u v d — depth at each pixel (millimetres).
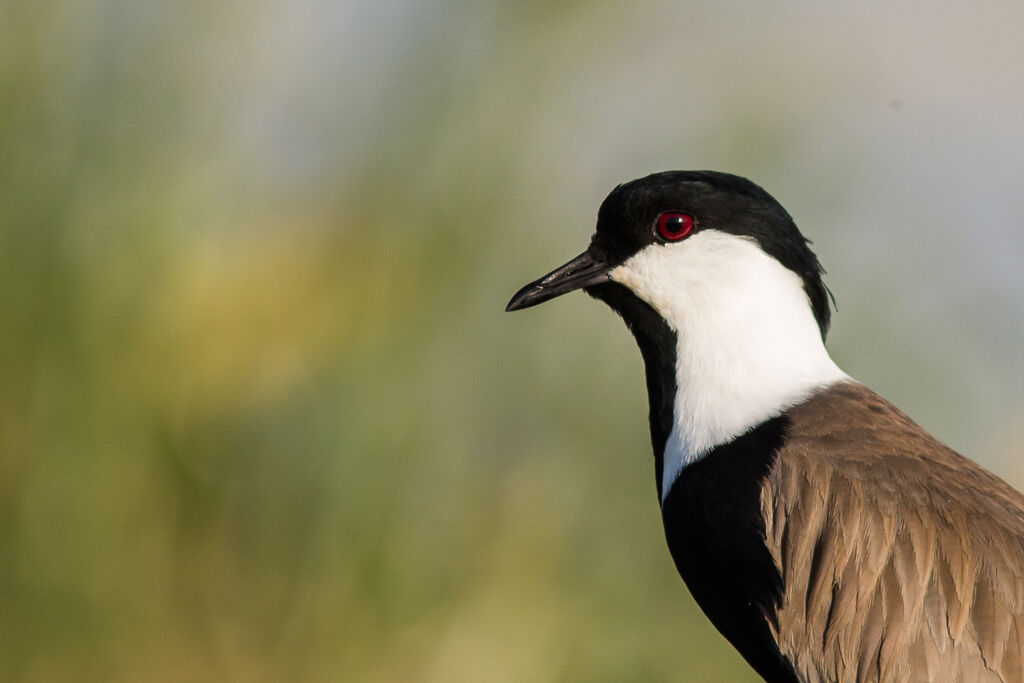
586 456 14328
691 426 12180
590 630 13938
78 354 12938
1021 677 11008
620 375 14469
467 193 14375
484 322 14234
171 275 13367
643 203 12461
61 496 12891
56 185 13109
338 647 13141
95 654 12961
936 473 11531
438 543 13555
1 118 13031
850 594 11312
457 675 13344
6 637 12836
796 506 11523
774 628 11578
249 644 13133
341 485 13320
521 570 13750
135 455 13031
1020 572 11195
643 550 14234
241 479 13258
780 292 12273
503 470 14055
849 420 11820
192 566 13141
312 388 13523
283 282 13758
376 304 13891
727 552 11773
